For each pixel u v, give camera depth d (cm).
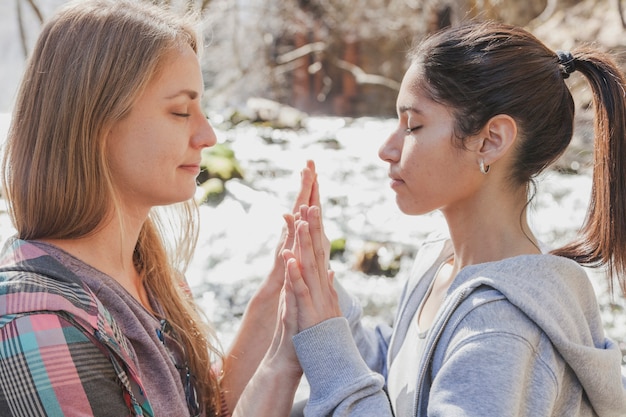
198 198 601
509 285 106
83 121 109
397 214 588
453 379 103
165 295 136
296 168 762
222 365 146
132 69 111
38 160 111
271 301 148
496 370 100
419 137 120
